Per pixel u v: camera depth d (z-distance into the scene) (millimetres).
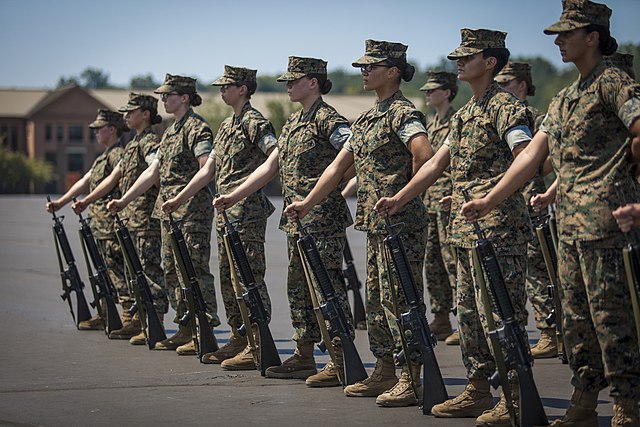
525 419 7230
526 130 7484
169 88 11328
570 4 6754
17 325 13539
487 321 7230
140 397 8961
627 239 6316
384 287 8508
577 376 7023
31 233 34250
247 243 10227
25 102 119250
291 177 9484
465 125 7738
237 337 10750
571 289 6867
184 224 11094
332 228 9336
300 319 9758
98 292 12648
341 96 118875
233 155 10375
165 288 12312
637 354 6676
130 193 11805
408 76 8648
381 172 8484
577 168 6719
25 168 111688
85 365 10609
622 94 6504
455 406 7984
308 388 9312
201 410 8414
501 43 7734
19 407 8578
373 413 8219
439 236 11992
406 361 8148
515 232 7586
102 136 13320
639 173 6680
